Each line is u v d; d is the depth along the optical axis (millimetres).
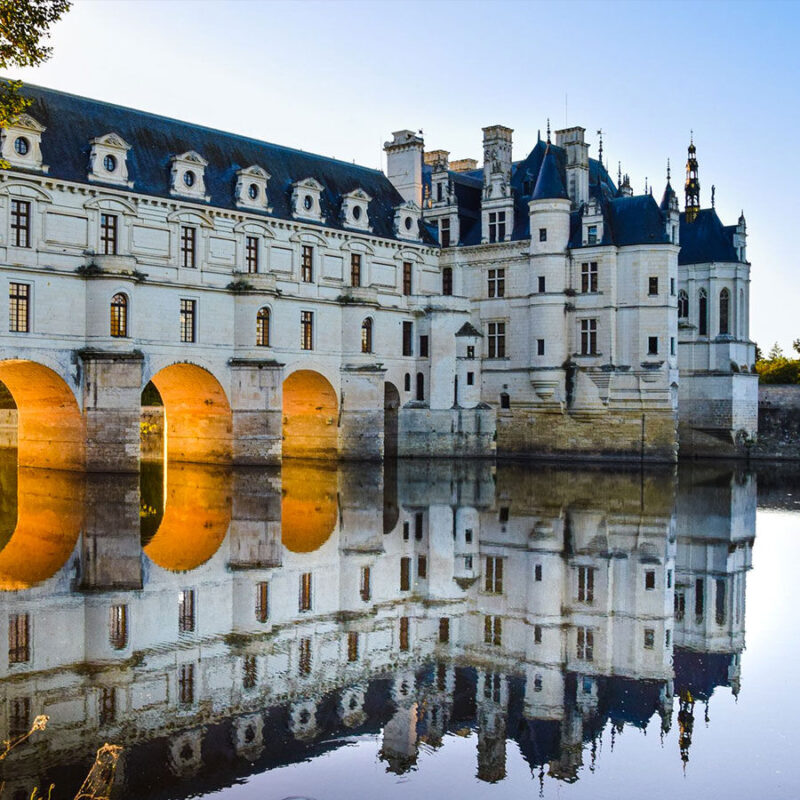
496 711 16656
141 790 13148
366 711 16484
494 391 74312
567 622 22312
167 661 18453
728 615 23281
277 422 58062
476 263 74812
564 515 39625
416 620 22172
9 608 21688
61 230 49531
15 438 72750
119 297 50719
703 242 82812
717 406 81250
